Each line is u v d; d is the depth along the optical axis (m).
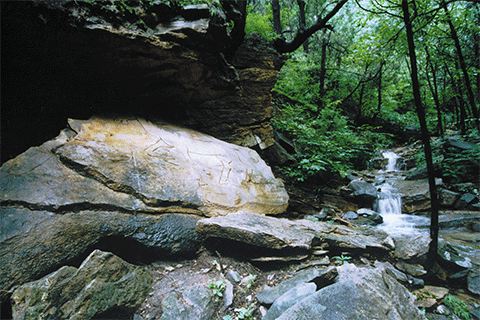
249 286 3.06
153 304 2.65
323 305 2.40
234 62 6.03
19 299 2.09
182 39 3.92
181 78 4.46
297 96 10.05
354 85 12.54
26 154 2.81
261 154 6.39
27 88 3.58
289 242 3.39
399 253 3.97
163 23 3.92
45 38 3.19
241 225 3.36
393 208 6.59
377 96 13.20
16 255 2.20
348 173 7.52
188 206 3.48
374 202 6.61
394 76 13.25
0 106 3.43
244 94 6.09
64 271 2.33
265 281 3.22
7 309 2.14
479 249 4.46
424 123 3.67
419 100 3.67
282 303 2.61
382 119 12.38
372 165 9.79
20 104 3.59
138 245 2.98
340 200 6.54
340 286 2.64
